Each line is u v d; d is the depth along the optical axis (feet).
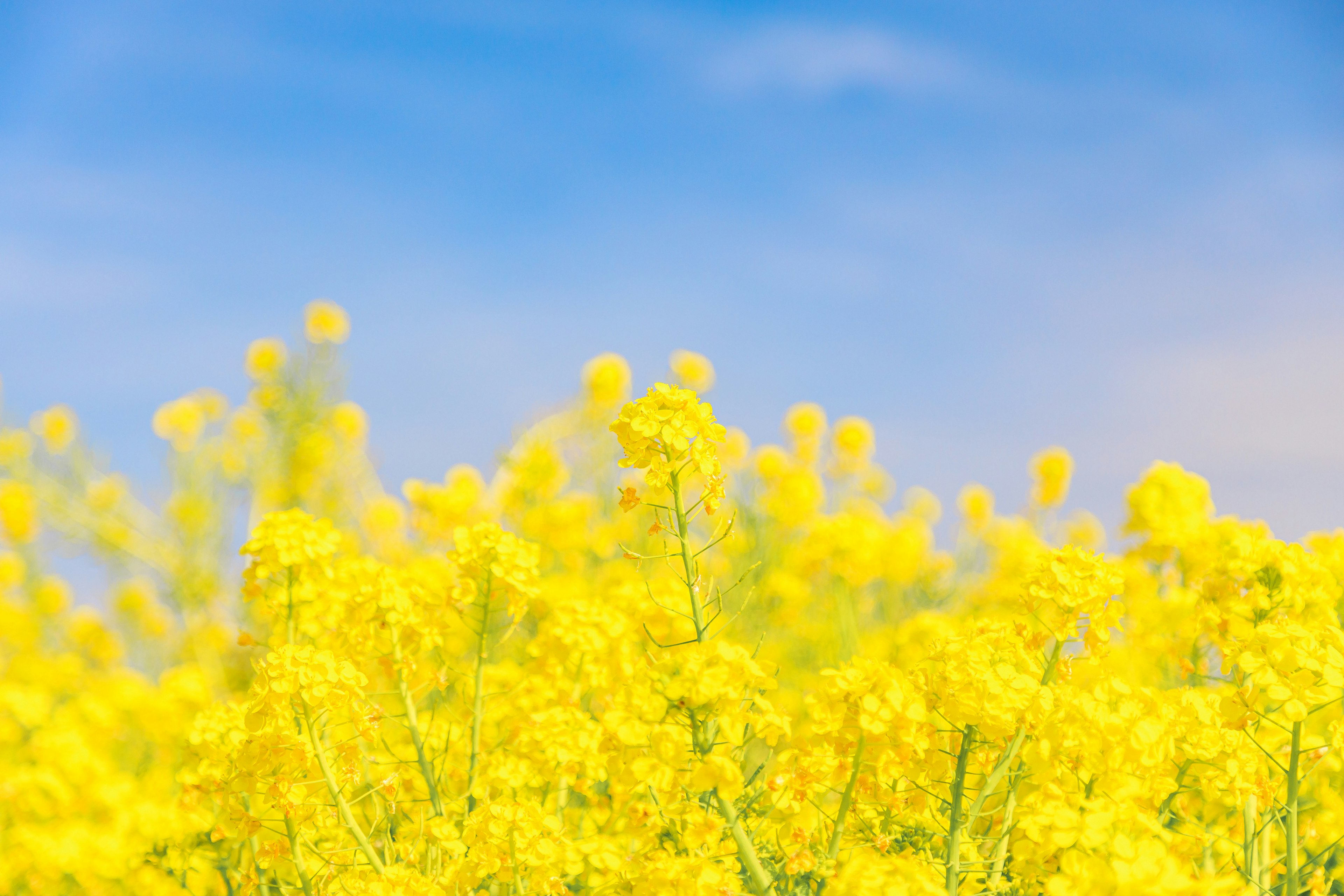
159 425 27.94
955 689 8.42
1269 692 8.34
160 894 11.04
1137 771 8.00
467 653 16.39
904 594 28.94
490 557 11.73
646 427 8.89
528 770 10.76
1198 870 9.20
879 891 6.71
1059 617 9.59
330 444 29.25
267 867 9.75
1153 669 14.92
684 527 9.04
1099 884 6.16
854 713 8.21
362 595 11.35
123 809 12.48
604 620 12.58
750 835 9.24
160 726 15.81
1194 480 18.17
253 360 28.99
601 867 8.68
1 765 13.33
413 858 9.95
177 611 26.14
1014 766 9.11
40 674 21.74
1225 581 11.71
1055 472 30.81
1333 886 10.75
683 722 8.32
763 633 8.68
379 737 11.62
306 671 8.89
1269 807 9.27
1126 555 17.78
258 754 9.02
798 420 31.73
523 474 25.55
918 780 9.35
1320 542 15.20
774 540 25.82
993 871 8.54
